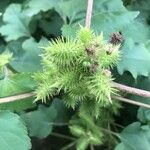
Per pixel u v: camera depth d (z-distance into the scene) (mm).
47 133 192
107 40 170
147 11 207
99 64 139
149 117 184
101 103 156
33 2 202
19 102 164
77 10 187
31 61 194
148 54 171
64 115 198
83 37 138
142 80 189
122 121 209
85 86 143
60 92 156
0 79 164
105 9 181
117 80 188
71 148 226
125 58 170
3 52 211
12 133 156
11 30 209
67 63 140
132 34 190
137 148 180
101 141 187
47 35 222
